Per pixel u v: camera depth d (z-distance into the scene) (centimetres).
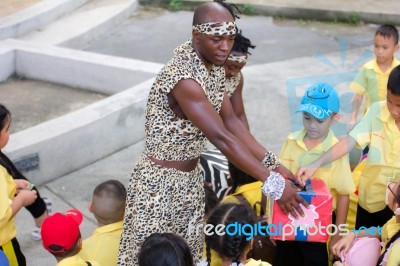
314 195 371
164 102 363
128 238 399
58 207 592
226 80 457
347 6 1212
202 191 405
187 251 320
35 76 875
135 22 1174
